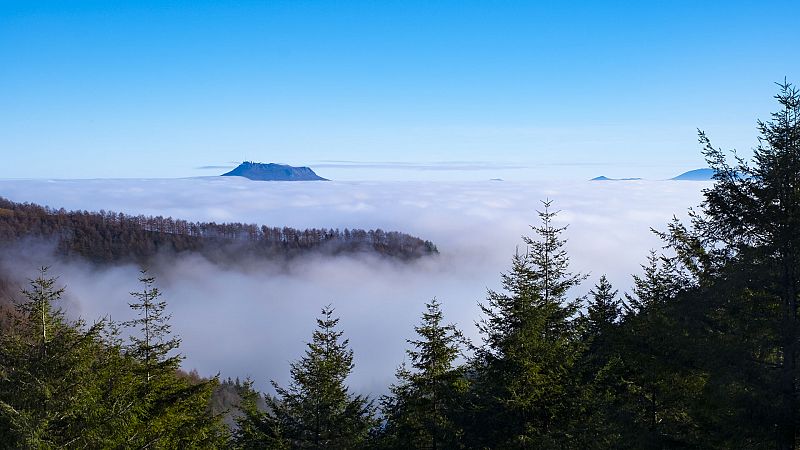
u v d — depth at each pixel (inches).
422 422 838.5
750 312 534.6
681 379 642.8
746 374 508.1
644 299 765.9
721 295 545.0
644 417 733.3
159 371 831.1
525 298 687.1
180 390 815.1
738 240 553.6
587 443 620.7
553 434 634.8
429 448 879.1
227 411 871.7
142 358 855.1
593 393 673.0
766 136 526.9
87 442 518.6
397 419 909.2
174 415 780.6
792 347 492.4
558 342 677.9
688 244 605.6
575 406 654.5
